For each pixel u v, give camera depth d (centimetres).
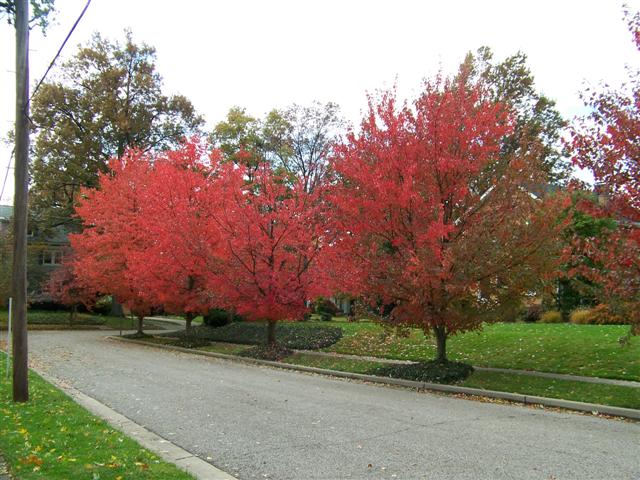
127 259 2405
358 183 1383
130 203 2595
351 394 1155
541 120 3167
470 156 1291
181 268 2125
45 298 4122
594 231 2048
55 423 767
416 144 1288
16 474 531
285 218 1834
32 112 3644
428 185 1305
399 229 1321
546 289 1241
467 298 1263
